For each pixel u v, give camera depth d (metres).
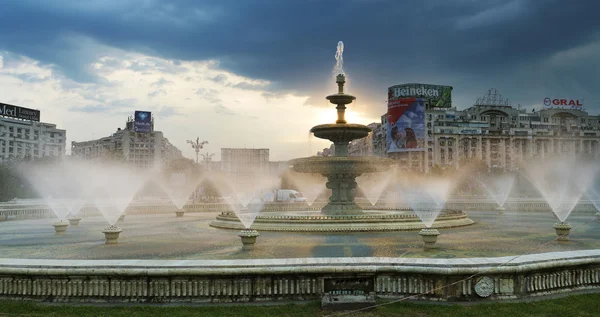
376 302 8.12
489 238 15.50
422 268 8.23
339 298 8.02
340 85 23.05
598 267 9.07
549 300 8.23
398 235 16.33
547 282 8.61
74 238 16.75
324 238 15.51
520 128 138.88
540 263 8.43
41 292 8.43
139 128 150.38
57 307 8.01
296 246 13.73
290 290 8.37
